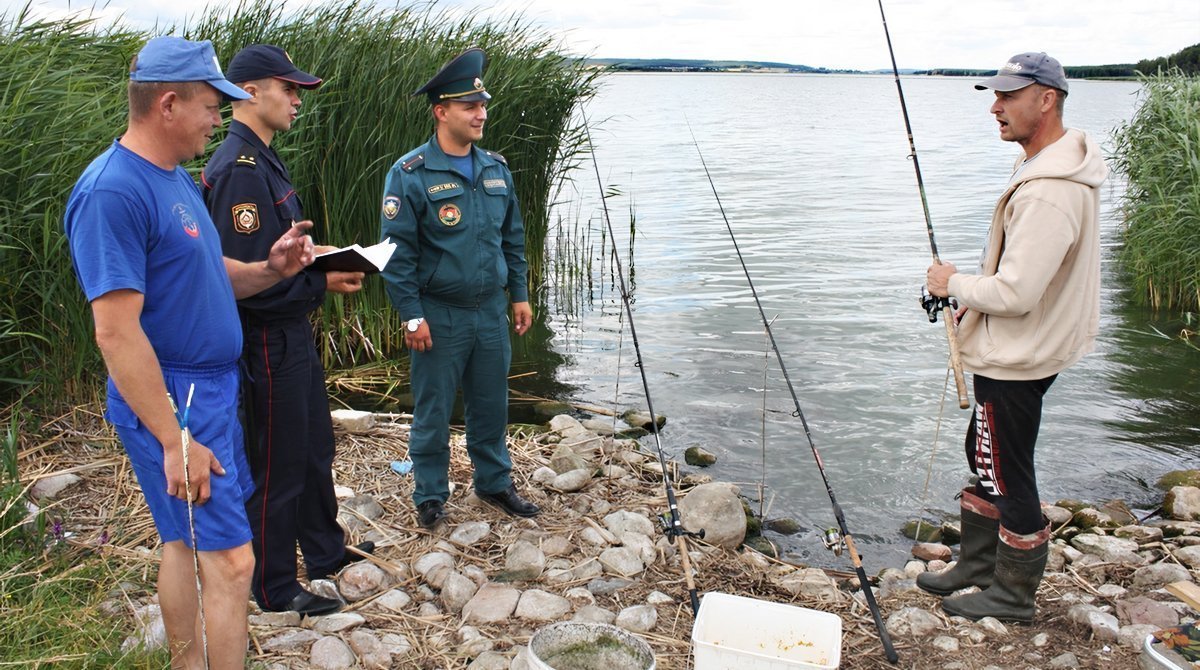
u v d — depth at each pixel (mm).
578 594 3797
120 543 3963
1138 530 4621
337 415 5469
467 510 4512
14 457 3979
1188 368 7297
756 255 11234
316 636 3377
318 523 3818
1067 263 3375
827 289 9531
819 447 5812
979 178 19156
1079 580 3967
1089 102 50656
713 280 10000
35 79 5211
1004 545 3582
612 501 4836
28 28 5883
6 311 5043
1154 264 9055
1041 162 3346
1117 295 9469
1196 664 2830
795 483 5348
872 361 7316
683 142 27406
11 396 5098
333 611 3602
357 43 7258
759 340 7879
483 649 3369
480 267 4152
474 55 4004
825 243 11984
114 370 2500
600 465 5324
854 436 5961
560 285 9836
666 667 3275
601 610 3648
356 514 4398
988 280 3396
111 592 3502
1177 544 4473
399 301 4059
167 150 2604
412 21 7820
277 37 7008
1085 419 6320
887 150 25672
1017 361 3412
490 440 4426
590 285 9750
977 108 58375
